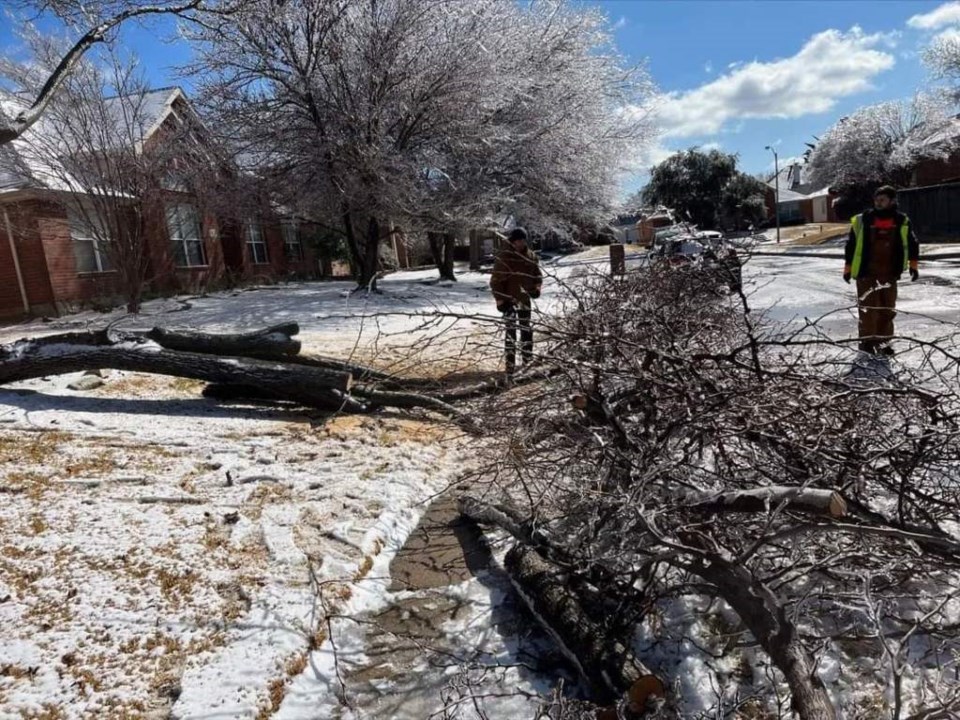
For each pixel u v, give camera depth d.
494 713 2.38
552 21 17.44
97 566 3.19
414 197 14.99
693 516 2.52
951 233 25.08
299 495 4.11
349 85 14.74
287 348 6.18
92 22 7.87
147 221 13.55
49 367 5.94
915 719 1.86
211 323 12.24
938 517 2.88
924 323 8.27
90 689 2.45
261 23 13.27
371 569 3.41
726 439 3.00
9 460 4.40
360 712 2.43
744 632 2.71
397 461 4.73
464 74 14.71
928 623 2.53
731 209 39.03
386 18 14.44
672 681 2.45
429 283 20.17
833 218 51.72
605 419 3.06
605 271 3.81
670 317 3.55
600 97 18.11
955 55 29.16
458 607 3.09
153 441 4.95
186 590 3.05
